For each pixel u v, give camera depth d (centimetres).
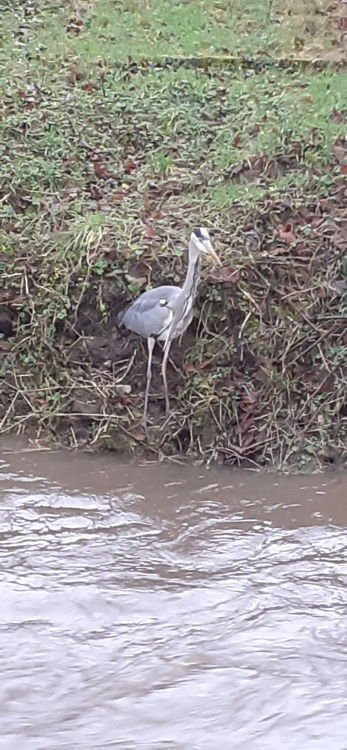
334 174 1028
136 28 1351
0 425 917
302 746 546
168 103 1179
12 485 833
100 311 916
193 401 888
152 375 900
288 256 917
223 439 881
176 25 1354
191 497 822
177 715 570
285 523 780
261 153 1071
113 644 633
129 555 731
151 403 895
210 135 1129
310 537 759
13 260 944
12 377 927
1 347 932
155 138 1129
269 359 893
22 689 592
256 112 1154
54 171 1066
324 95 1178
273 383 889
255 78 1235
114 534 761
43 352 924
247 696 584
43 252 944
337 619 655
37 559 723
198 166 1086
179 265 914
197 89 1198
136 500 815
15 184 1045
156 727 562
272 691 588
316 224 955
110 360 912
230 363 897
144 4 1399
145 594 681
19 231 982
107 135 1130
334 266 916
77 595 679
